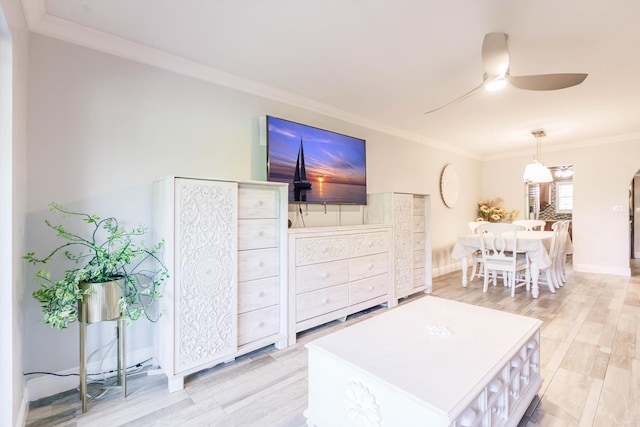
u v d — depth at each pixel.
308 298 2.62
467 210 5.92
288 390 1.85
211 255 2.03
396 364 1.30
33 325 1.80
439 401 1.05
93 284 1.66
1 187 1.34
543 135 4.71
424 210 4.05
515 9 1.78
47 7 1.73
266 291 2.38
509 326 1.70
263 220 2.38
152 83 2.26
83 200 1.98
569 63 2.42
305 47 2.21
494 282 4.31
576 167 5.27
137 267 2.18
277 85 2.86
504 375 1.38
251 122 2.82
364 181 3.70
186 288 1.92
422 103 3.34
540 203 8.45
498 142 5.18
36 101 1.82
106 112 2.07
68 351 1.93
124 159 2.13
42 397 1.81
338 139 3.41
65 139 1.92
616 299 3.60
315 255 2.67
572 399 1.71
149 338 2.22
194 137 2.47
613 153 4.92
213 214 2.04
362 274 3.12
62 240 1.90
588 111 3.59
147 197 2.23
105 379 2.02
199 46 2.18
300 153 3.04
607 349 2.31
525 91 2.98
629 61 2.38
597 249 5.11
